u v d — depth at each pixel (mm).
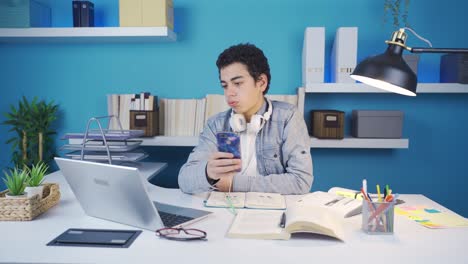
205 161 1733
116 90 2887
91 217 1389
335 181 2883
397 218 1385
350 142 2566
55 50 2881
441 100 2805
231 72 1842
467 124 2818
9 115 2744
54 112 2900
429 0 2756
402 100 2809
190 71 2855
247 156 1932
